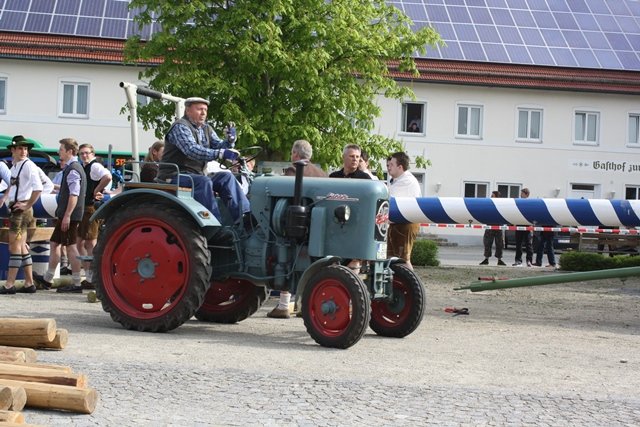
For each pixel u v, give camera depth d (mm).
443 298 14281
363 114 21625
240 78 20750
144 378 6715
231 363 7520
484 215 14992
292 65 20266
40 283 13594
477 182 41281
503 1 41531
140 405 5910
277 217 9242
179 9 20297
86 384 5840
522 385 7090
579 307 13555
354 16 20906
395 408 6090
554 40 40281
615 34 41438
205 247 9203
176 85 20297
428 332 10109
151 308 9367
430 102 40719
